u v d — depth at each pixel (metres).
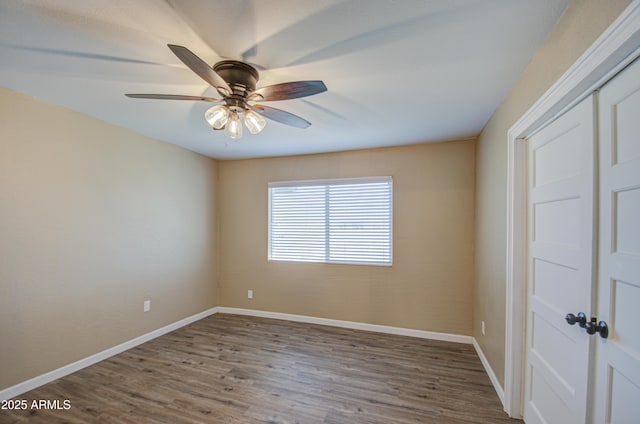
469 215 3.12
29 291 2.14
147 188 3.11
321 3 1.18
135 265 2.97
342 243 3.65
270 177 3.99
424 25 1.31
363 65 1.65
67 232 2.38
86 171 2.52
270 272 3.96
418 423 1.84
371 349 2.93
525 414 1.82
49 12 1.24
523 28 1.32
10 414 1.88
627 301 1.00
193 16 1.26
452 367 2.56
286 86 1.53
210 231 4.06
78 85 1.94
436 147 3.25
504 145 2.05
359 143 3.28
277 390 2.20
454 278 3.17
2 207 2.01
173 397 2.09
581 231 1.24
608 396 1.08
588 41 1.06
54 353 2.29
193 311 3.75
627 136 1.00
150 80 1.87
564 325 1.38
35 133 2.18
